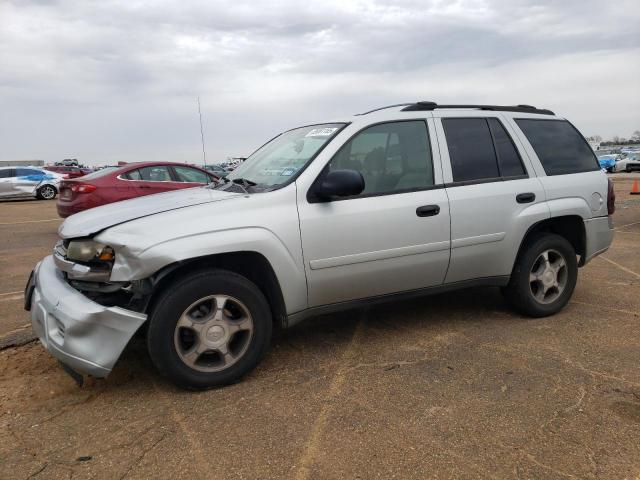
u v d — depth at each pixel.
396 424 2.88
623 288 5.62
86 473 2.47
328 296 3.68
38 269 3.62
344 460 2.56
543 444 2.67
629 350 3.88
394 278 3.87
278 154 4.17
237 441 2.74
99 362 3.00
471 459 2.55
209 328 3.26
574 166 4.78
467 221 4.08
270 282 3.47
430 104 4.25
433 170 4.05
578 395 3.18
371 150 3.87
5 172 21.50
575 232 4.79
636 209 13.11
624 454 2.58
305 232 3.50
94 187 9.62
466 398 3.16
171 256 3.07
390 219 3.77
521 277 4.45
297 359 3.80
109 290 3.10
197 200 3.52
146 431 2.84
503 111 4.59
